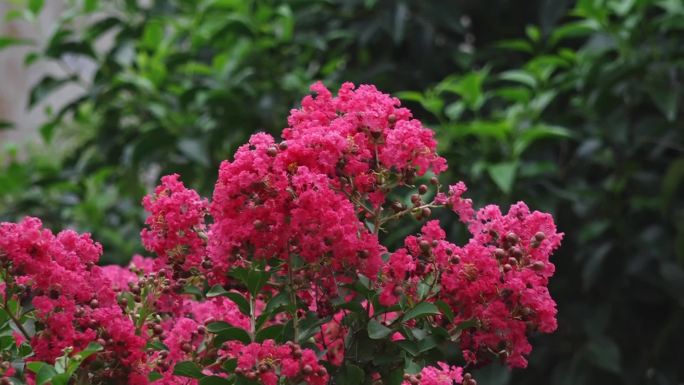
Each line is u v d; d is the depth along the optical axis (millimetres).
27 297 1822
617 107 3922
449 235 3725
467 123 3918
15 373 1743
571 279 3988
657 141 3912
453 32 4703
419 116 4242
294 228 1658
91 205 4379
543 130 3516
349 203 1702
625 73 3797
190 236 1845
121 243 4227
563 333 3920
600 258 3738
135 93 4316
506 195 3627
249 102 4023
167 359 1893
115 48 4297
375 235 1824
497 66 4500
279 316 2061
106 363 1759
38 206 4402
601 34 3922
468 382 1851
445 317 1854
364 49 4438
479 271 1770
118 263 4203
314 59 4453
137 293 1956
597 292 3959
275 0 4340
